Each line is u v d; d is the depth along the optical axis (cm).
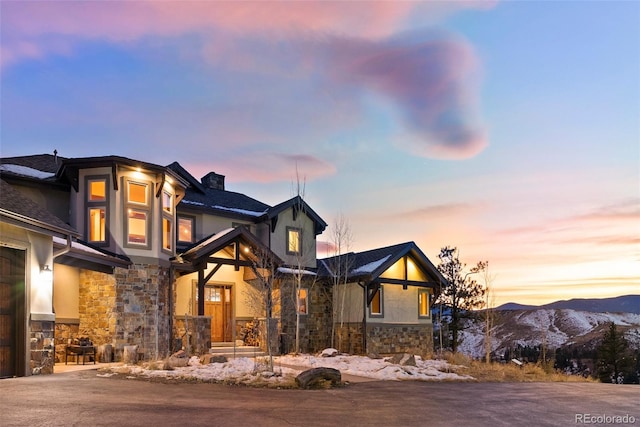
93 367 1495
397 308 2572
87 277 1789
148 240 1867
